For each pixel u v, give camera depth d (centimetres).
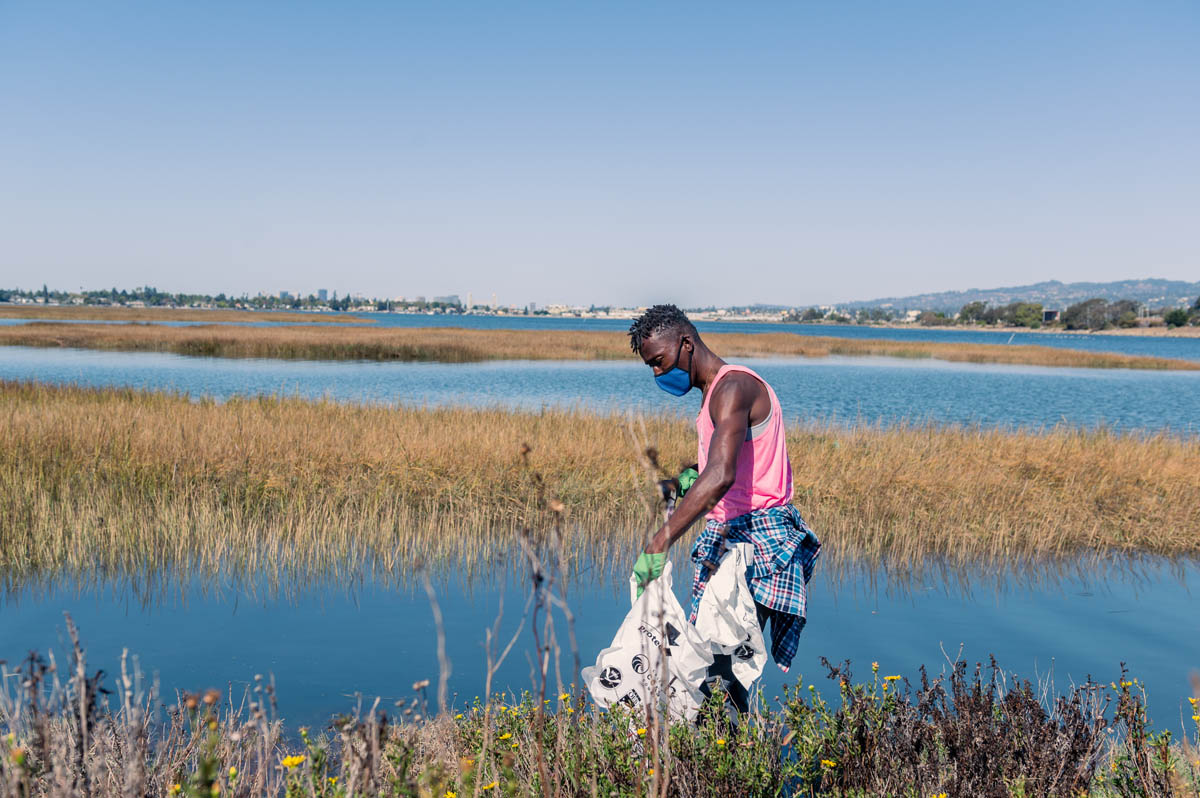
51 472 838
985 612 547
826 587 614
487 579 609
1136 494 905
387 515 764
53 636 470
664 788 198
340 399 2058
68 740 202
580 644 468
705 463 297
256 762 285
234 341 4616
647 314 296
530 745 267
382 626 496
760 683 412
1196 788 277
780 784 264
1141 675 428
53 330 5750
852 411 2342
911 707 304
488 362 4300
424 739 292
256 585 584
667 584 273
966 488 891
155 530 703
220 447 916
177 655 440
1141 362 5775
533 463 869
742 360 5075
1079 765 279
